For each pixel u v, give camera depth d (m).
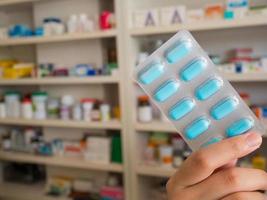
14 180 1.90
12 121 1.67
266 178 0.34
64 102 1.57
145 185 1.50
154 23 1.30
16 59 1.93
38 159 1.65
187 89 0.41
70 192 1.68
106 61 1.57
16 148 1.77
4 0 1.60
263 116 1.25
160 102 0.42
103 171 1.64
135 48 1.40
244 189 0.33
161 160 1.40
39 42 1.56
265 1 1.32
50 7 1.61
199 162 0.33
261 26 1.29
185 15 1.26
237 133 0.39
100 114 1.47
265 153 1.36
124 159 1.41
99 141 1.51
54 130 1.72
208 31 1.43
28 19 1.86
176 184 0.35
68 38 1.44
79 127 1.56
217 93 0.40
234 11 1.17
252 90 1.41
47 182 1.77
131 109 1.37
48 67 1.60
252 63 1.21
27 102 1.64
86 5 1.53
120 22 1.34
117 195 1.51
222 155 0.33
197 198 0.34
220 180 0.33
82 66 1.49
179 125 0.41
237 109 0.39
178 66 0.41
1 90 1.87
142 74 0.42
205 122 0.40
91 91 1.61
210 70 0.40
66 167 1.73
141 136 1.45
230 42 1.42
